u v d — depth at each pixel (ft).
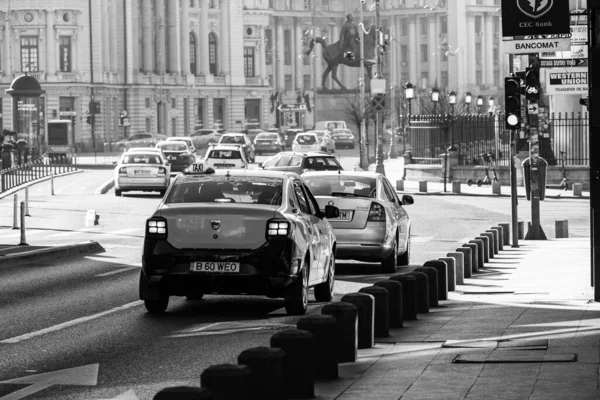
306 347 54.60
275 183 93.97
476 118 342.23
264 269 89.04
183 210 89.92
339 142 642.63
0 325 86.89
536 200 174.60
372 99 343.26
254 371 47.62
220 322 88.84
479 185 312.29
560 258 142.92
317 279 98.07
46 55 647.97
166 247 89.86
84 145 632.38
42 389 62.90
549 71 190.90
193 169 95.91
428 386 58.90
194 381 64.95
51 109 643.86
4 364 70.79
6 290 109.70
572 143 307.37
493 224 201.26
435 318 89.92
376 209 123.95
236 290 89.61
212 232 89.45
